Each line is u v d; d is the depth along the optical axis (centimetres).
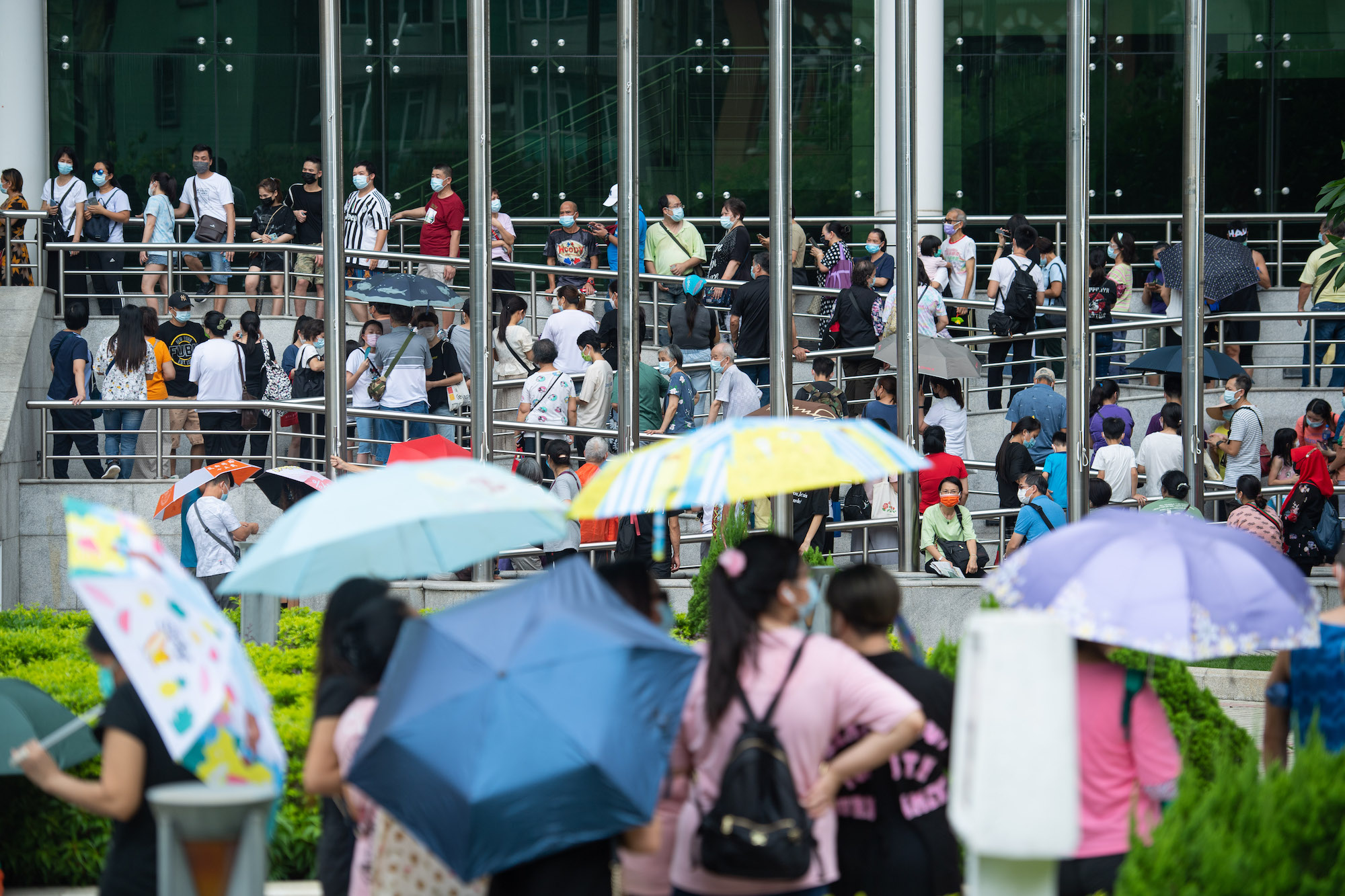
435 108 4797
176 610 882
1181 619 944
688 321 3322
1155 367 3084
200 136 4734
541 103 4809
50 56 4669
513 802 789
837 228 3756
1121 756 963
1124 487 2770
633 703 824
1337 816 873
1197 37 2309
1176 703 1408
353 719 912
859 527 2625
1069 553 995
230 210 3869
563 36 4806
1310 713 1093
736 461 1027
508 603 873
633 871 963
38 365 3138
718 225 4784
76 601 2942
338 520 1050
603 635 843
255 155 4756
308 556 1189
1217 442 3033
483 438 2331
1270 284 4219
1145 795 961
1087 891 953
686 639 2027
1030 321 3356
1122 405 3453
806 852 857
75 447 3272
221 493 2462
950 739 966
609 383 2980
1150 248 4766
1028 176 4803
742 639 883
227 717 893
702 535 2692
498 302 3828
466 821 791
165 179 3862
